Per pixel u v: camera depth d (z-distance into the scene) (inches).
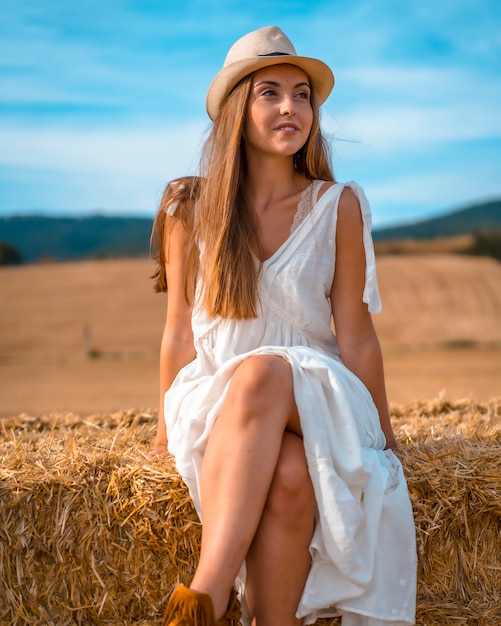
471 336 789.9
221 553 80.6
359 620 87.2
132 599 92.7
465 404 161.5
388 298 911.7
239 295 102.0
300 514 84.5
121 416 149.0
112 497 93.4
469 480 95.6
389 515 88.8
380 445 98.3
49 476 93.7
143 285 987.9
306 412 87.0
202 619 76.9
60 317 861.8
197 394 97.3
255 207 110.3
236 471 83.4
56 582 92.0
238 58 109.3
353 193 108.4
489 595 95.5
